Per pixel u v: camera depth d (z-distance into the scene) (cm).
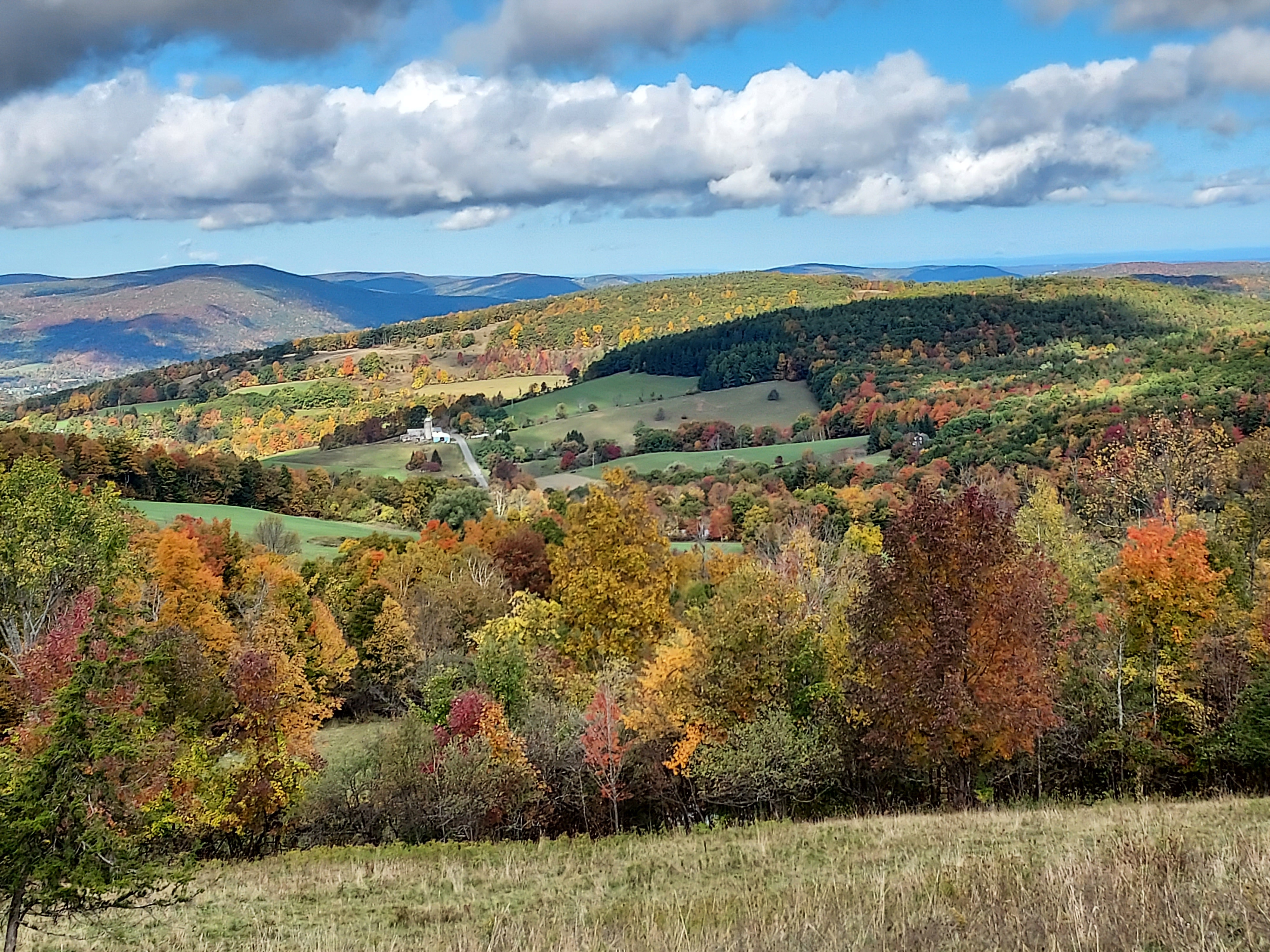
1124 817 1900
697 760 2853
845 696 2742
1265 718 2619
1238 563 3578
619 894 1619
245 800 2734
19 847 833
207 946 1363
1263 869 893
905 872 1261
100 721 893
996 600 2394
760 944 826
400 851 2475
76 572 3969
